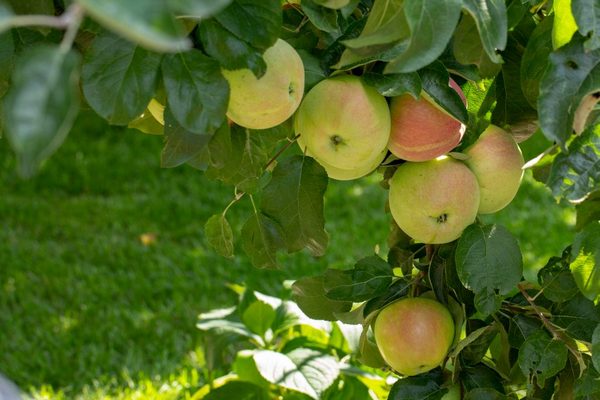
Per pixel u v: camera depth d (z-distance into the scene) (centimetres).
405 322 213
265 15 156
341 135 182
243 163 194
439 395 218
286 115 174
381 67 184
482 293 197
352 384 354
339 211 725
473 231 200
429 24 139
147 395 459
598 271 186
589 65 155
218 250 219
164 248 657
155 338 534
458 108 179
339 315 228
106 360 506
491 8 147
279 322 376
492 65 177
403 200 201
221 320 386
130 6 95
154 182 782
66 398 469
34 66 101
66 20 102
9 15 101
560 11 162
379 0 159
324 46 190
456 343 218
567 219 709
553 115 153
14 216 711
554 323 211
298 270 616
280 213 202
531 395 213
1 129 190
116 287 594
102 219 709
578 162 167
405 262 231
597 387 200
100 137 885
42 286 598
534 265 629
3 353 517
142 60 155
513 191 208
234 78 165
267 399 360
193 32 163
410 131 189
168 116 169
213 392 360
